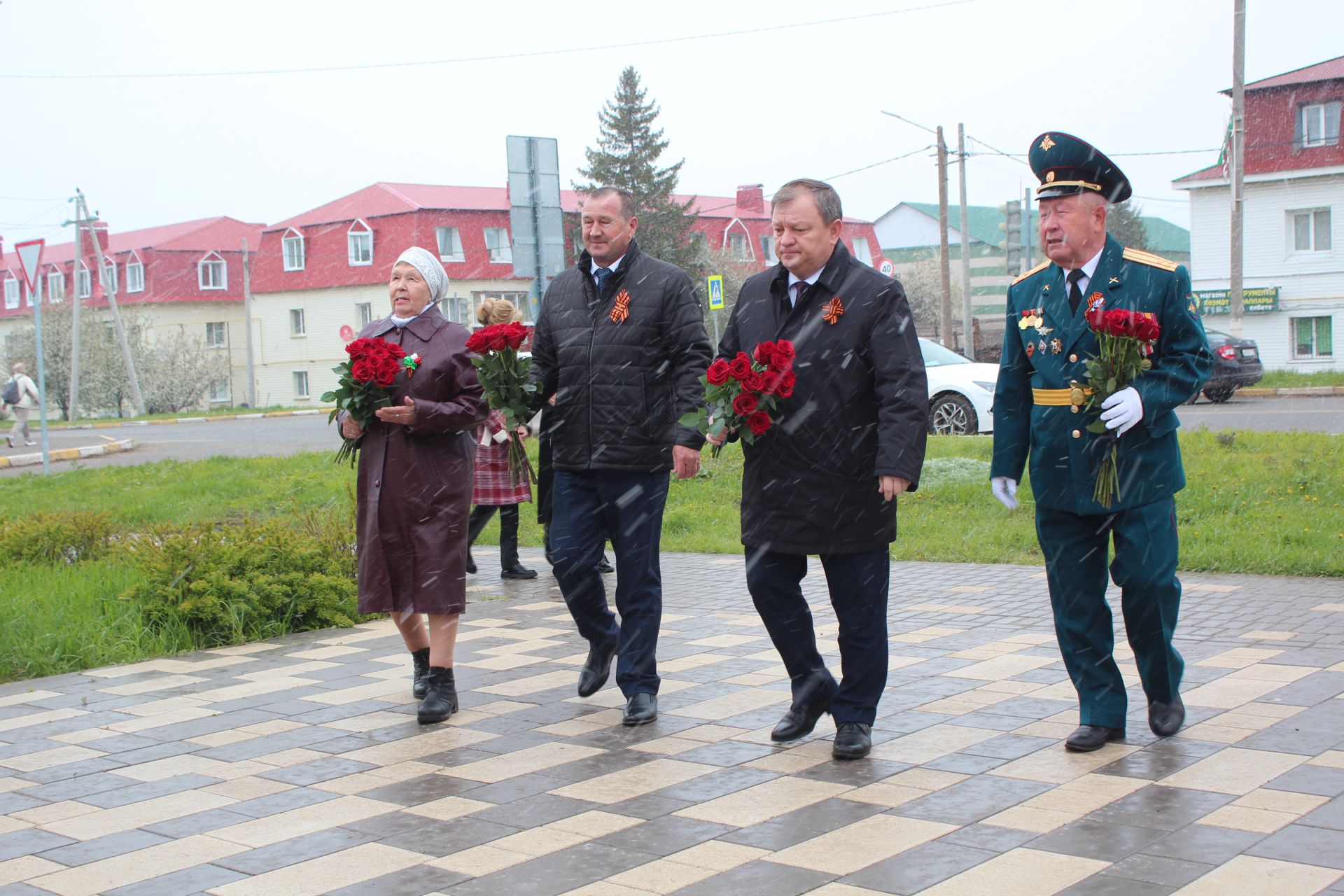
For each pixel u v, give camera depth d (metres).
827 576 4.87
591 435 5.54
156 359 55.97
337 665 6.89
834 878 3.52
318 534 9.32
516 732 5.29
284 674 6.69
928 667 6.18
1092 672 4.74
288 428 32.53
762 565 4.93
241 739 5.33
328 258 57.47
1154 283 4.61
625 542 5.49
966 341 36.06
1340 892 3.25
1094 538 4.78
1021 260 26.55
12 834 4.16
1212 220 39.50
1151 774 4.32
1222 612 7.10
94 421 46.88
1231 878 3.37
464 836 3.99
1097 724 4.68
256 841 4.02
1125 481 4.56
